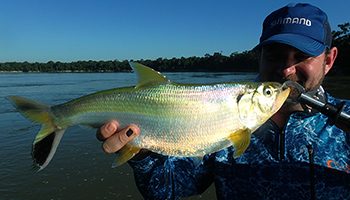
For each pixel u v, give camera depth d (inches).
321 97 23.3
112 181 70.7
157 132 20.9
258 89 20.8
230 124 20.7
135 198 63.3
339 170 21.6
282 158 22.2
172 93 21.1
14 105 22.5
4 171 75.7
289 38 21.9
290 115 22.7
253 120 20.7
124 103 21.4
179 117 20.8
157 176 23.4
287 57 22.5
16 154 88.2
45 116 22.3
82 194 64.8
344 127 19.6
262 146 22.8
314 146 22.0
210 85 21.1
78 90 297.1
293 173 21.9
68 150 91.1
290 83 21.2
